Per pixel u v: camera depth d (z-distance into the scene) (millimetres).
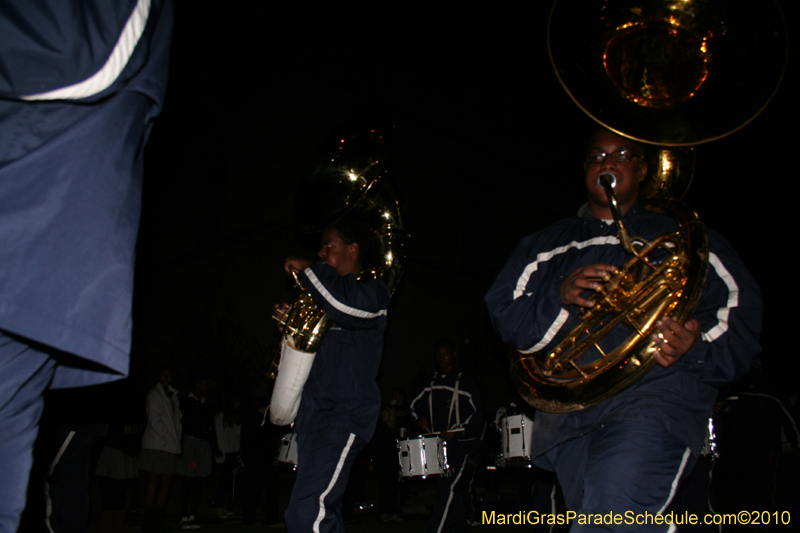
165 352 19875
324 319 3881
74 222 1458
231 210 19016
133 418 7059
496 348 22484
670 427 2344
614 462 2309
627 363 2402
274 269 18344
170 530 7703
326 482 3803
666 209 2754
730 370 2436
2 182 1411
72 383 1807
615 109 2982
